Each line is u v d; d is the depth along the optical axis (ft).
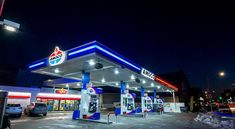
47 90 108.17
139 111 92.12
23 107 85.10
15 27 26.71
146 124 44.24
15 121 46.03
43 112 65.51
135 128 36.96
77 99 108.47
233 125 45.39
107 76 71.31
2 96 20.66
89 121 47.57
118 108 76.69
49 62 50.01
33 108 63.82
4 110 20.67
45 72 61.11
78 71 59.93
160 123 47.14
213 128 39.83
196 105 157.99
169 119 59.98
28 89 92.58
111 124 43.01
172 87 114.42
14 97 83.76
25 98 87.45
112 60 44.29
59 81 111.34
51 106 97.45
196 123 49.03
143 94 98.12
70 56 43.06
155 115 80.23
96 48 38.22
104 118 60.23
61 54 45.96
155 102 108.68
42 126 37.14
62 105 102.32
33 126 36.94
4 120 21.74
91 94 54.24
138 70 61.62
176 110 115.75
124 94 78.13
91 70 57.21
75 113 52.75
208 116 62.39
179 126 41.63
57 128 34.71
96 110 54.19
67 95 104.22
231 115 78.79
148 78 72.08
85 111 52.29
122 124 43.39
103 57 40.83
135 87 109.09
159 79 87.61
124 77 71.67
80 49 41.01
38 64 54.75
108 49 43.04
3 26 26.00
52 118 55.98
